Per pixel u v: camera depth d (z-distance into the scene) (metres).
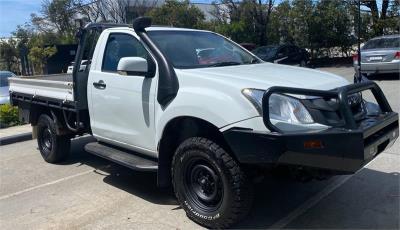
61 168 6.95
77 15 36.62
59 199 5.54
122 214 4.93
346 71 21.72
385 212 4.61
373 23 26.83
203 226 4.49
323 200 5.01
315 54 28.30
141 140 5.19
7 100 13.16
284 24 28.95
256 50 22.66
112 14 34.91
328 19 27.09
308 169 4.07
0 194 5.90
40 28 36.84
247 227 4.42
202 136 4.51
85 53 6.14
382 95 4.71
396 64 14.80
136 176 6.30
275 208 4.86
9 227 4.77
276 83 4.23
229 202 4.16
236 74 4.56
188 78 4.56
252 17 29.97
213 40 5.78
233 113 4.07
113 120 5.58
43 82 6.96
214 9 34.62
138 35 5.22
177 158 4.58
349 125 3.88
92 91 5.88
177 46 5.21
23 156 7.97
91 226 4.66
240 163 4.13
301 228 4.37
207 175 4.43
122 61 4.84
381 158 6.36
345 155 3.82
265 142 3.86
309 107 4.00
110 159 5.41
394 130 4.60
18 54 33.56
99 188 5.86
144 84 5.01
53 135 6.95
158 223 4.63
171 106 4.59
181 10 31.50
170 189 5.68
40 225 4.77
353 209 4.73
